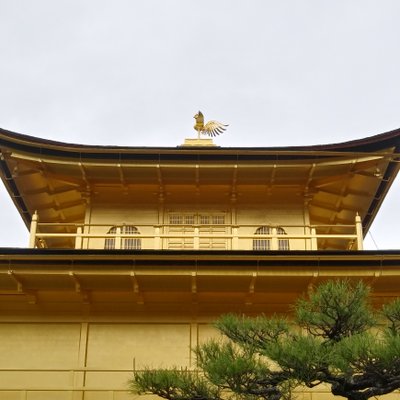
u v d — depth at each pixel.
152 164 25.03
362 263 20.16
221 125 29.25
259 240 25.67
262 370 12.94
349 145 24.94
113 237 22.69
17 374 20.50
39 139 24.72
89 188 26.34
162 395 13.87
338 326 14.26
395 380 12.88
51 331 21.14
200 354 13.79
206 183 26.16
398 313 14.54
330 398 19.83
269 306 21.41
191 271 20.05
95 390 20.17
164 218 26.31
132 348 20.92
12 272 20.08
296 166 25.19
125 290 21.08
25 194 27.95
